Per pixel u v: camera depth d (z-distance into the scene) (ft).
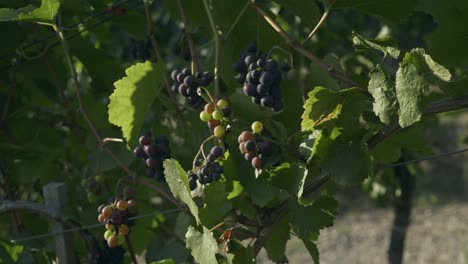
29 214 17.83
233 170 12.87
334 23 24.47
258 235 13.16
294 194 12.47
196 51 14.98
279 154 12.86
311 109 11.89
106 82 17.65
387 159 14.79
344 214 56.39
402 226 24.36
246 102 12.87
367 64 21.16
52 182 17.42
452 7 12.77
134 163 16.43
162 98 15.62
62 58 19.85
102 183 16.62
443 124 63.57
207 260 12.24
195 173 12.83
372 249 48.55
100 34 19.61
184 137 16.29
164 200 18.86
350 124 12.20
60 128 19.79
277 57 17.43
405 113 11.07
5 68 17.94
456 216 53.16
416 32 27.84
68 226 16.08
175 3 15.58
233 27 13.94
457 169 61.93
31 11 14.49
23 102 18.94
